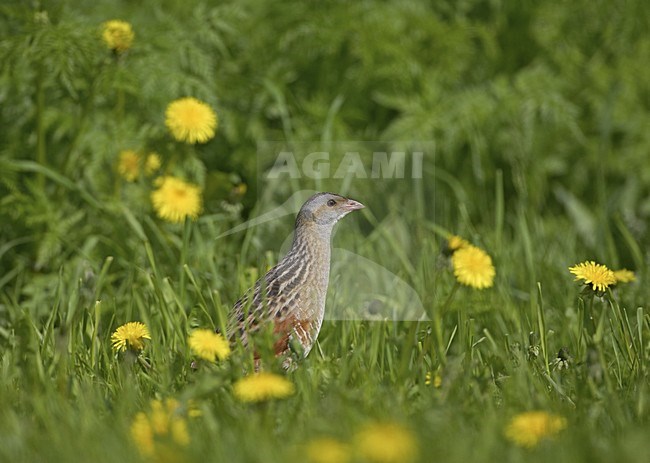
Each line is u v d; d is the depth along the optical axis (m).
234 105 13.70
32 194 12.23
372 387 7.49
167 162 11.59
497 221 11.83
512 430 6.46
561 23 15.21
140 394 7.66
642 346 8.55
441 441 6.30
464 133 14.31
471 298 10.16
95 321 9.05
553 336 9.61
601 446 6.38
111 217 11.45
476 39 15.43
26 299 11.58
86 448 6.28
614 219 13.57
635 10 15.17
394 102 14.16
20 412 7.36
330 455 5.83
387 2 14.91
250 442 6.23
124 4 13.33
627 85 14.95
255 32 14.10
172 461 6.00
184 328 9.27
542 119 14.86
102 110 12.62
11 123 12.30
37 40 11.02
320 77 14.51
